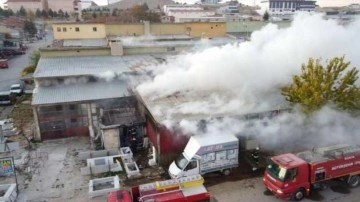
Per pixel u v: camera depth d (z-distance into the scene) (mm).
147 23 55250
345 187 20344
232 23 70625
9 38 79375
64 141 27734
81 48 38719
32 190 20719
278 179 18453
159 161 23250
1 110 35688
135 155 25141
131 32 55062
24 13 134250
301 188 18750
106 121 25906
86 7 183125
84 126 28359
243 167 23000
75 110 27719
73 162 24188
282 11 161125
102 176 22250
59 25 52906
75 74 30578
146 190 17656
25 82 43688
